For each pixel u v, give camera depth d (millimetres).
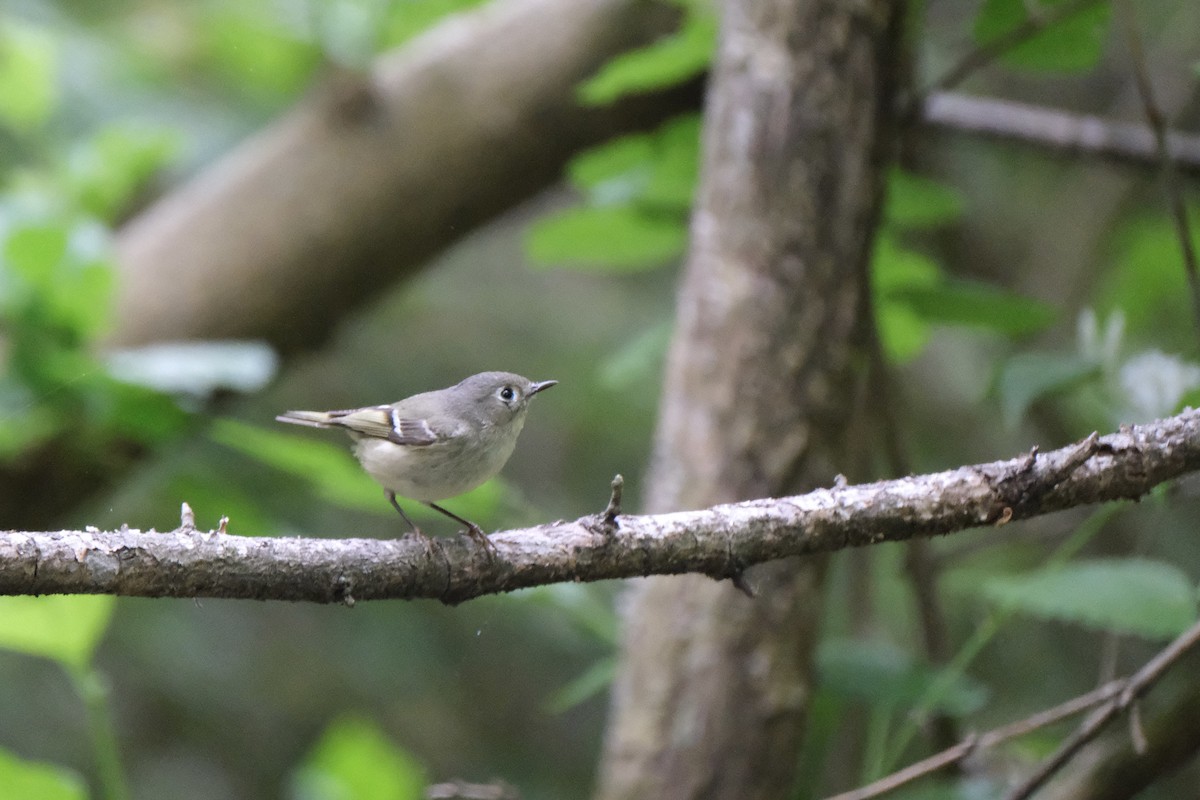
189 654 14383
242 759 14430
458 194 11211
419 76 11078
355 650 15094
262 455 7891
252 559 4910
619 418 15672
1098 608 6969
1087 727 6410
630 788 7539
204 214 11141
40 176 11719
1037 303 8484
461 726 15078
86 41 13695
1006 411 7074
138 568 4727
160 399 8812
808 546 5293
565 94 10984
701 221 7891
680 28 10922
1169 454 5148
